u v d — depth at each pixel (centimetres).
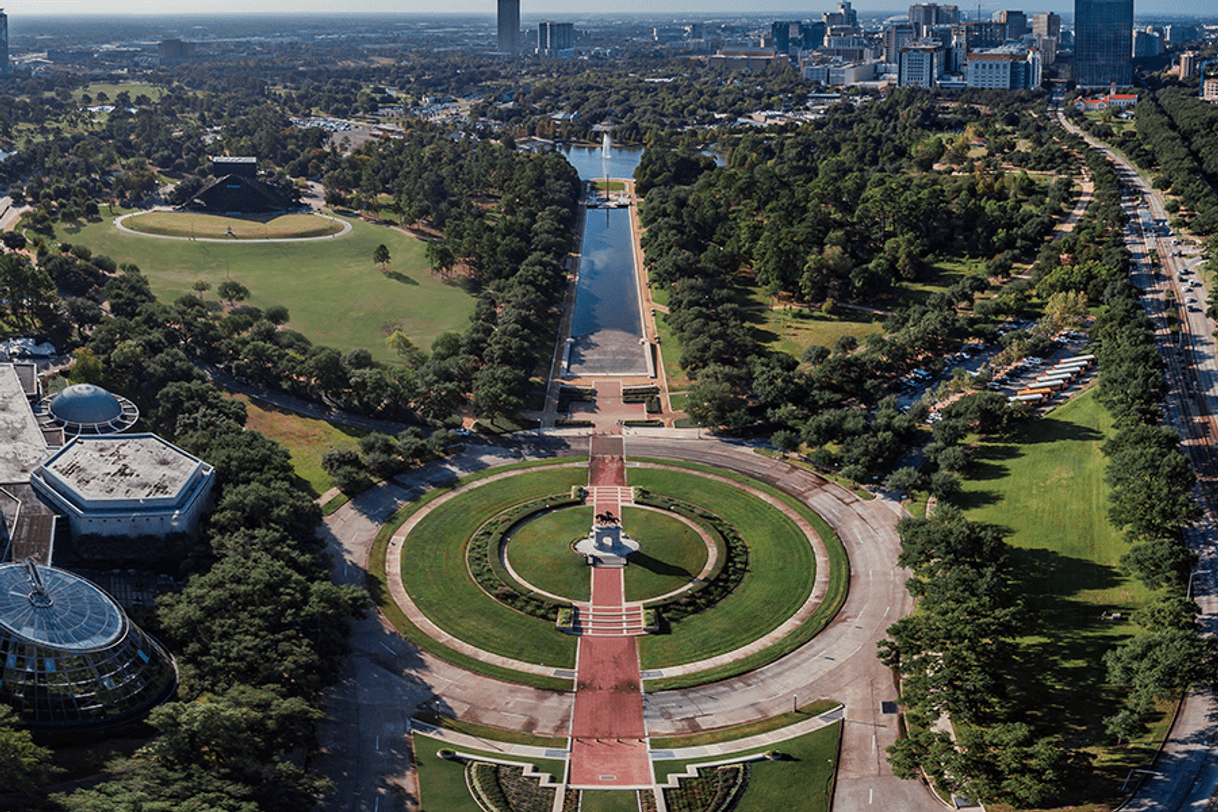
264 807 17775
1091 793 18712
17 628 18700
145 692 19638
